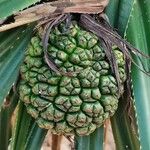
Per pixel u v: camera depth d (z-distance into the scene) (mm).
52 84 442
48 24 446
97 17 467
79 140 506
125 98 495
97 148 507
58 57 439
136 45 486
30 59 450
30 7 449
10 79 471
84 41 441
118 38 460
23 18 452
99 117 456
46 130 516
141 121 475
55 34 446
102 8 458
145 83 482
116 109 485
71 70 438
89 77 440
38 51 446
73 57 437
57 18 449
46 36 440
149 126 475
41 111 453
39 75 444
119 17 492
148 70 486
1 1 432
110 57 453
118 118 511
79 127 458
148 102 479
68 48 438
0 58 478
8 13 431
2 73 472
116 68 453
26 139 506
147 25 495
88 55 441
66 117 449
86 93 442
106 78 449
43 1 465
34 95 451
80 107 447
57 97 443
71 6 449
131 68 482
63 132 463
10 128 558
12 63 475
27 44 478
